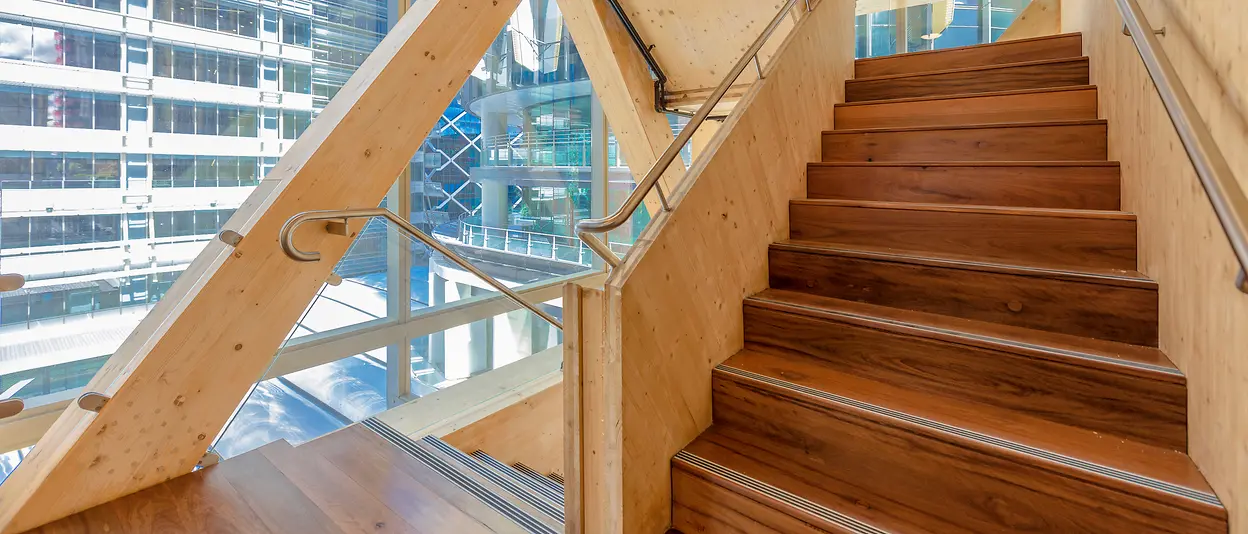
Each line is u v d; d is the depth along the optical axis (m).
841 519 1.29
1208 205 1.11
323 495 2.16
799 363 1.78
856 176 2.35
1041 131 2.15
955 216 1.90
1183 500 1.06
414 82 2.57
